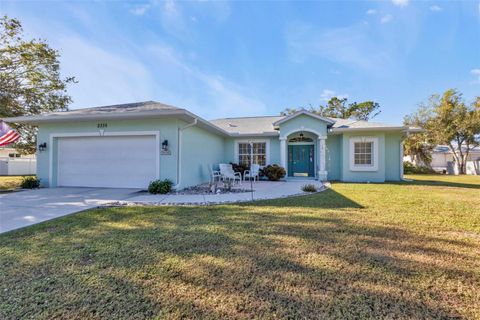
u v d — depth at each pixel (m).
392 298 2.34
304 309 2.16
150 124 9.92
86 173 10.66
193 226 4.68
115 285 2.54
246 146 16.31
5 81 12.95
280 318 2.05
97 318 2.03
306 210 6.04
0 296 2.34
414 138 27.23
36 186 10.55
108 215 5.61
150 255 3.30
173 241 3.84
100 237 4.05
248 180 14.62
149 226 4.70
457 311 2.15
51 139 10.83
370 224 4.80
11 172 22.75
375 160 13.82
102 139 10.55
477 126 24.11
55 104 14.52
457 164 26.19
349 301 2.28
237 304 2.23
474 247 3.60
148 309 2.15
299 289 2.48
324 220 5.10
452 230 4.43
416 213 5.71
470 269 2.92
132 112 9.02
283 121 14.16
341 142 14.68
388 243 3.76
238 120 19.31
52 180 10.77
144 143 10.11
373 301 2.29
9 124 13.06
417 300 2.31
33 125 11.70
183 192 9.30
